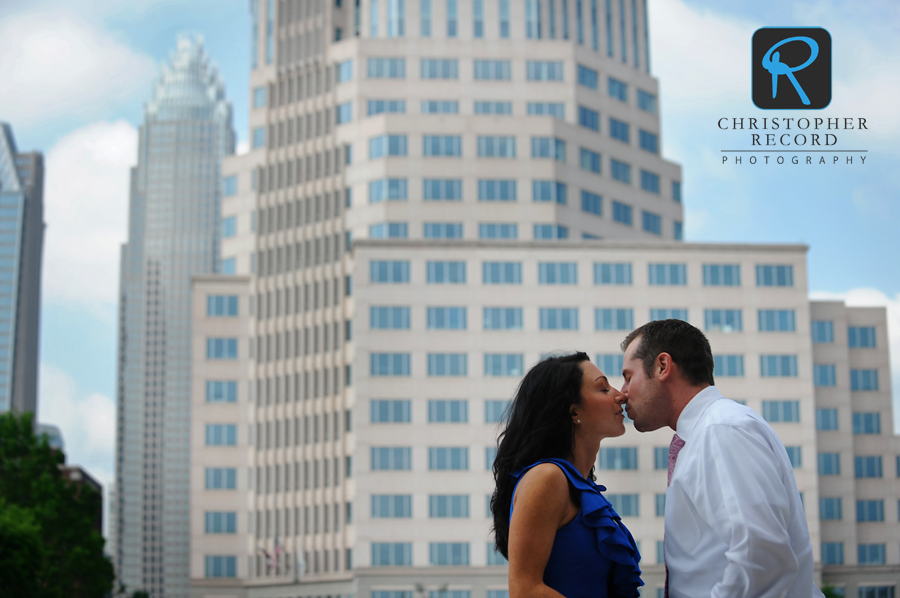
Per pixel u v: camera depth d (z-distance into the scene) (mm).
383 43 96875
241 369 93750
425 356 81125
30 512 57500
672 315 82688
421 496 79250
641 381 6164
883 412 87562
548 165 90875
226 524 90688
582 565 5371
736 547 5324
